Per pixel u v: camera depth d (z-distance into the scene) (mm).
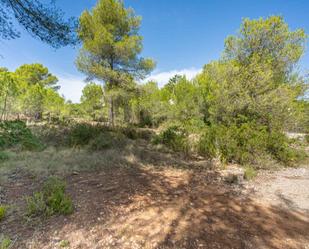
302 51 6414
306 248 1783
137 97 12844
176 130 8062
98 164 3996
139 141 7070
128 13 11500
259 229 2062
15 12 3461
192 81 13211
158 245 1701
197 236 1865
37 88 13656
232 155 4988
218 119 7289
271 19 6590
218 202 2701
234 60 7270
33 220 1923
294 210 2586
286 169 4684
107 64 11492
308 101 6418
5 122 5098
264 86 6422
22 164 3621
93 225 1929
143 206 2422
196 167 4469
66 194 2539
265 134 5207
